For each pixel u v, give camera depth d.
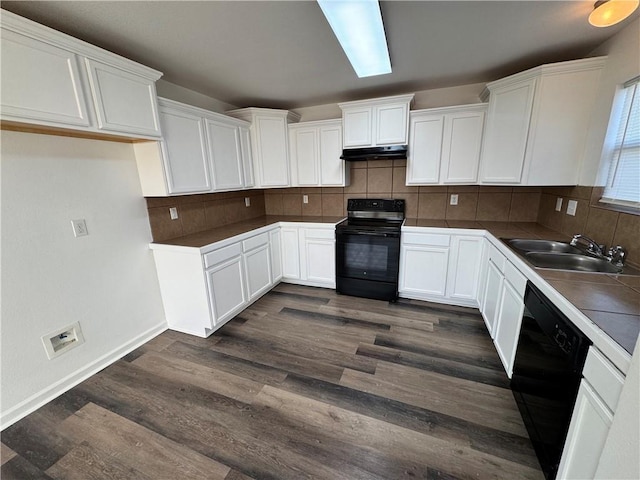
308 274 3.46
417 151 2.91
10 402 1.60
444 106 2.95
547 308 1.26
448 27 1.73
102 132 1.70
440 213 3.25
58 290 1.80
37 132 1.65
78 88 1.55
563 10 1.56
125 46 1.87
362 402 1.70
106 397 1.77
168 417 1.62
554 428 1.15
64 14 1.47
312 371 1.98
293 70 2.34
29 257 1.65
